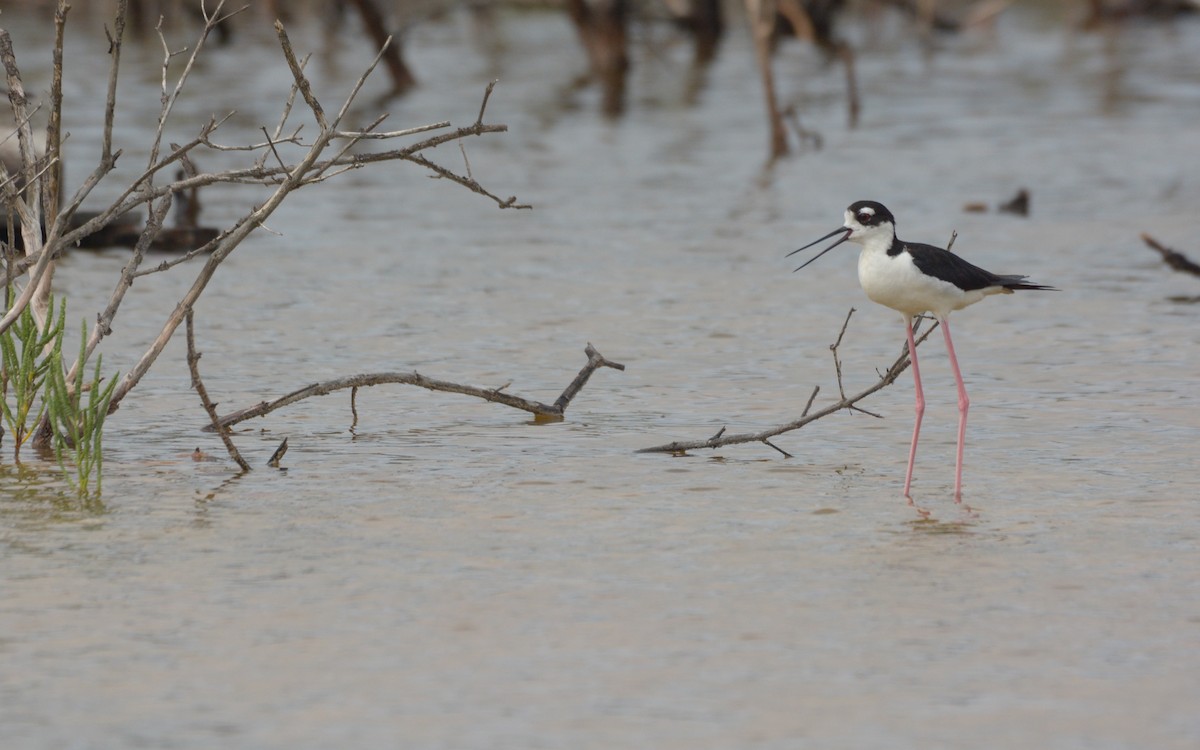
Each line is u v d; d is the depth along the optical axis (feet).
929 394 48.62
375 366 51.98
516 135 111.86
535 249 75.00
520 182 94.68
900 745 24.11
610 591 30.86
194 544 33.71
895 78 140.87
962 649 27.84
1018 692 25.99
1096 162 100.58
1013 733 24.49
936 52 159.02
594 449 42.29
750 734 24.49
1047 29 179.83
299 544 33.78
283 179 38.32
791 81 139.95
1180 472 39.50
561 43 167.02
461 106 123.03
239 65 141.28
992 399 47.88
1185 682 26.35
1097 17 182.60
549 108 124.26
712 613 29.63
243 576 31.68
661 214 84.43
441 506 36.78
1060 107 124.88
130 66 138.92
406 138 108.37
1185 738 24.26
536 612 29.71
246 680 26.53
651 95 132.05
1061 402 47.32
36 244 41.19
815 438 43.57
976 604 30.07
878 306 62.49
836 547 33.65
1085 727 24.67
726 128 115.65
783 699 25.77
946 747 24.03
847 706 25.49
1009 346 55.26
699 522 35.55
